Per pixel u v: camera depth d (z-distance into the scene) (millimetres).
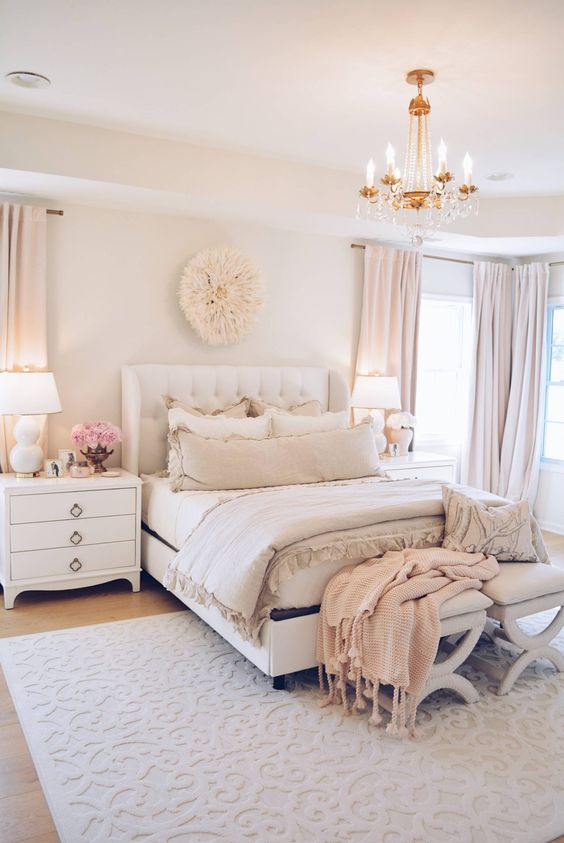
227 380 4582
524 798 2092
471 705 2688
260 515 2973
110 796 2061
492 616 2820
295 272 4992
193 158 3900
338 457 3928
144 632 3355
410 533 3021
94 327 4301
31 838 1883
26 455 3811
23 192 3912
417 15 2404
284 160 4184
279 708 2627
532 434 5797
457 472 6145
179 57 2760
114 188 3795
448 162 4172
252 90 3094
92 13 2408
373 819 1978
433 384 6059
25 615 3570
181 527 3518
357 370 5309
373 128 3586
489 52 2686
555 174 4414
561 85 2998
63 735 2398
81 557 3789
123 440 4371
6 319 3947
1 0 2318
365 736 2436
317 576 2797
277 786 2127
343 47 2656
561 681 2930
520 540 3074
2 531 3646
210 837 1891
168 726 2475
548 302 5832
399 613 2469
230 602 2713
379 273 5273
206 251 4488
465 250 5672
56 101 3260
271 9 2367
